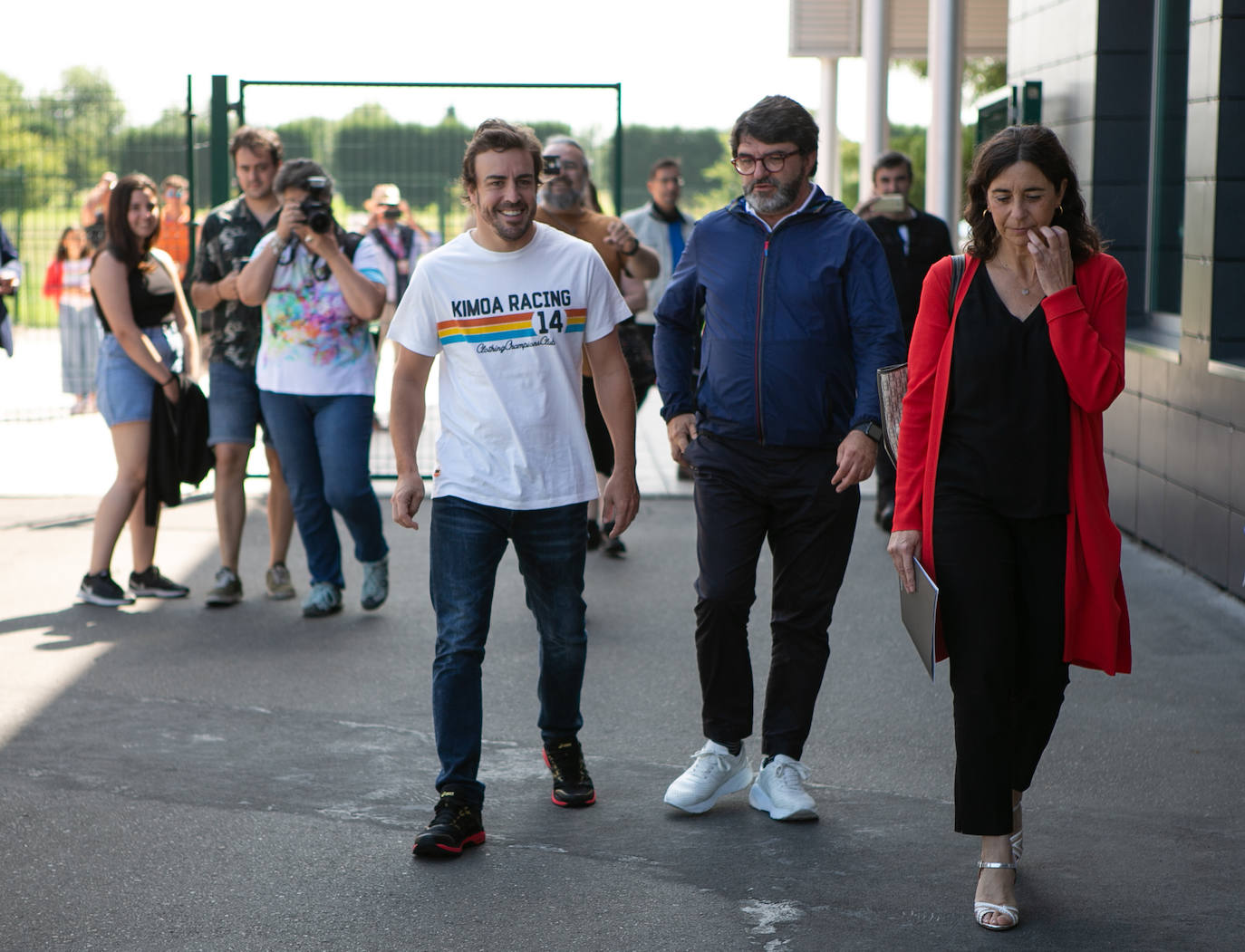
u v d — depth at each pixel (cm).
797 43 1703
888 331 431
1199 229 725
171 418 696
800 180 433
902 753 502
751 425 436
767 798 444
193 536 852
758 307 434
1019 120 985
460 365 425
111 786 469
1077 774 480
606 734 523
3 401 1366
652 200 959
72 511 920
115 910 382
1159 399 779
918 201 2981
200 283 688
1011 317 368
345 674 593
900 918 376
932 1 1138
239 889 394
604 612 691
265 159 677
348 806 454
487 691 571
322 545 677
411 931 370
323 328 649
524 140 416
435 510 427
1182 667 597
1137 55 871
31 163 1180
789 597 445
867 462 427
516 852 418
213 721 534
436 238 1083
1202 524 727
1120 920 373
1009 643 371
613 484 439
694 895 389
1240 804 454
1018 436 367
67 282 1247
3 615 680
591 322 432
